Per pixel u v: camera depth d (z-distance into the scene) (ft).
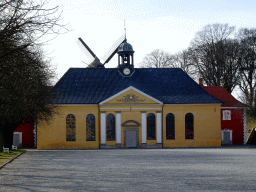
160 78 240.12
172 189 61.62
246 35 284.61
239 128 248.32
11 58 70.13
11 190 62.80
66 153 170.30
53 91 212.64
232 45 281.33
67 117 221.05
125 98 221.25
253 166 99.45
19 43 69.00
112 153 165.07
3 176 81.46
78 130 220.64
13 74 89.35
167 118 224.33
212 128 225.56
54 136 220.02
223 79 285.43
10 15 66.49
